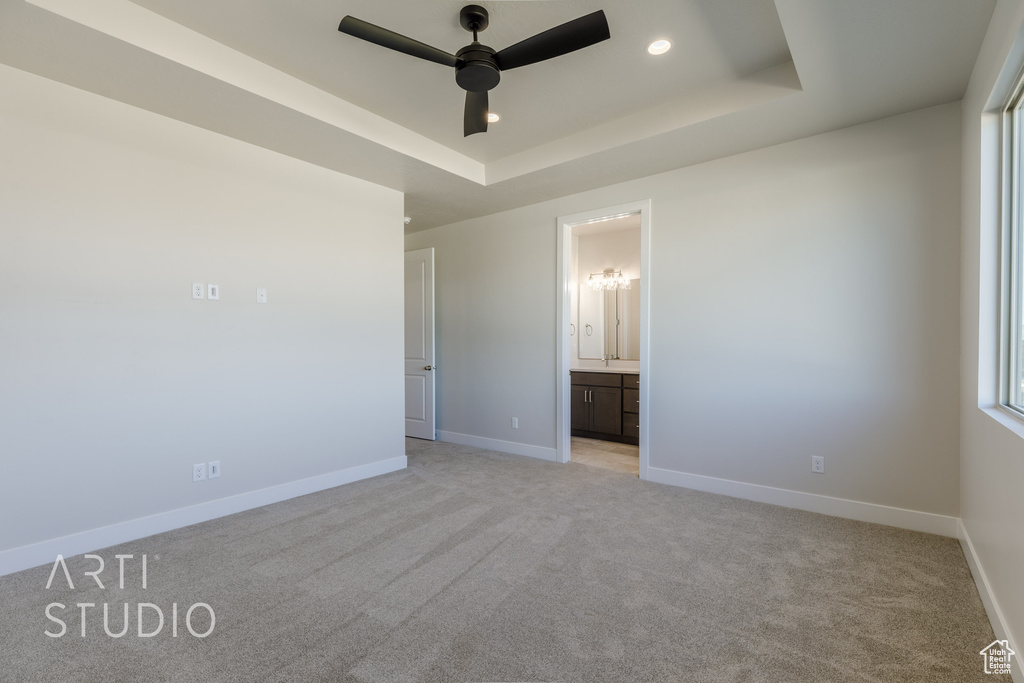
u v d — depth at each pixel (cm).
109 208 251
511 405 463
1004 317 204
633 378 509
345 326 363
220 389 294
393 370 400
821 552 241
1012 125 202
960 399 256
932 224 263
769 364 316
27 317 227
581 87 271
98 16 195
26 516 227
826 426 296
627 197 378
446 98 284
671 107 288
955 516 259
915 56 214
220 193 294
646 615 187
